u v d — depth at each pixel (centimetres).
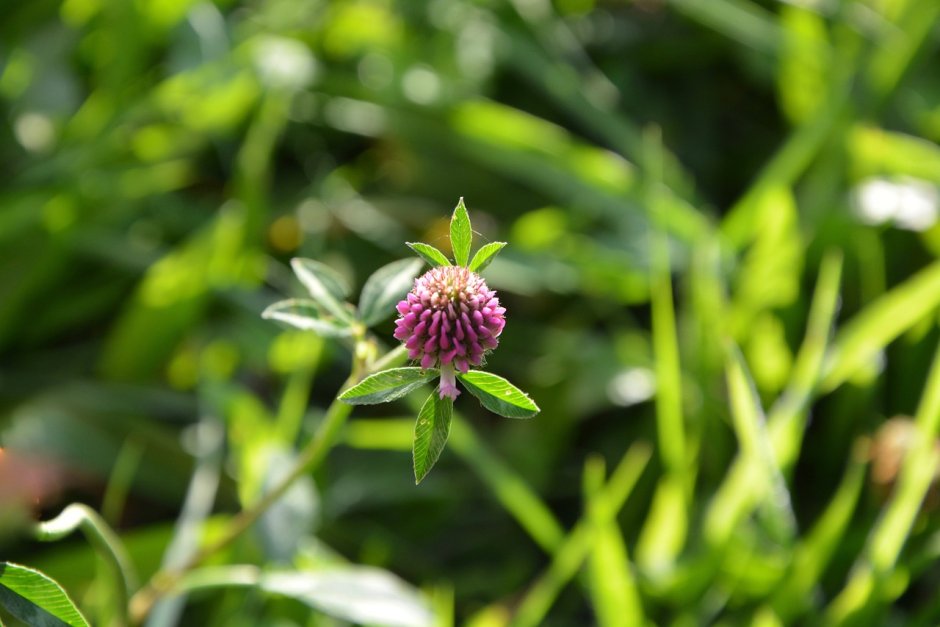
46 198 104
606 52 125
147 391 98
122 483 89
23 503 61
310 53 119
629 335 103
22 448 90
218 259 101
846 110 107
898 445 85
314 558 79
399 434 92
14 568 56
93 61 120
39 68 116
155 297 98
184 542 79
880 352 94
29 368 104
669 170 113
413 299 54
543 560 94
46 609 56
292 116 116
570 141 112
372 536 94
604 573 77
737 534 80
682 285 107
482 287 54
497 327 54
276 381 103
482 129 112
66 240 104
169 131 113
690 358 95
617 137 115
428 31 124
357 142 120
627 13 127
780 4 125
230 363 103
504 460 98
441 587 90
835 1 118
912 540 81
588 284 106
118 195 108
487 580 92
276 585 68
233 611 79
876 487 85
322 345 93
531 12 123
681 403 93
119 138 108
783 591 78
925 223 101
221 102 112
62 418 93
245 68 112
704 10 117
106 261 108
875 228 103
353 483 95
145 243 110
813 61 117
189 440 93
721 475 92
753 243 107
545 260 106
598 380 98
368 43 118
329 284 64
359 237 110
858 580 77
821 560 78
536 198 117
